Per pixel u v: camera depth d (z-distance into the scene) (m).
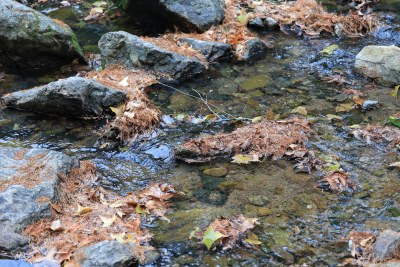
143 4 6.42
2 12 5.88
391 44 6.19
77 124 5.45
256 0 6.83
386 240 4.55
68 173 4.97
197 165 5.12
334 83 5.78
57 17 6.69
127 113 5.39
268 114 5.46
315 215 4.79
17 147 5.21
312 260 4.58
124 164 5.14
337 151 5.18
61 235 4.66
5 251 4.59
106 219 4.74
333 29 6.38
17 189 4.76
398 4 6.65
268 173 5.05
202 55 6.02
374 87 5.74
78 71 5.99
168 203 4.87
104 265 4.49
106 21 6.64
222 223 4.73
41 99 5.46
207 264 4.57
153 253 4.60
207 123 5.43
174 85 5.80
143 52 5.89
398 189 4.92
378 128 5.32
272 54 6.14
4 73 5.97
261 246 4.64
